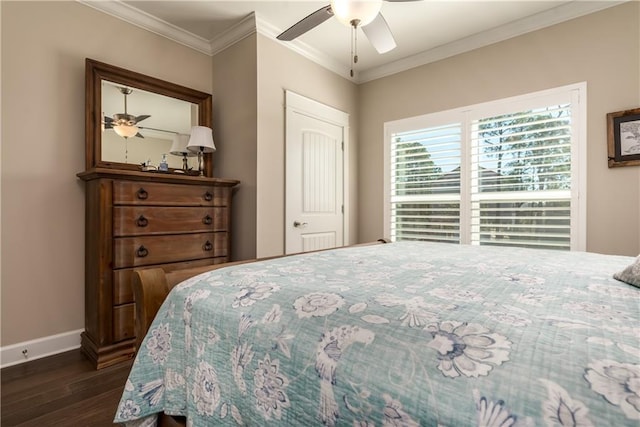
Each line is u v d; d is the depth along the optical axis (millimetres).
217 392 754
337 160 3592
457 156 3176
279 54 2959
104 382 1791
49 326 2186
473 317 616
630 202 2357
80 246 2328
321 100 3402
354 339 598
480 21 2787
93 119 2316
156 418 936
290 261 1257
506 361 474
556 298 746
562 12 2598
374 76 3754
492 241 2965
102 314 2006
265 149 2840
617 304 703
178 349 880
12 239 2057
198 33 2957
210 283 940
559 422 385
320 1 2514
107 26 2479
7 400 1617
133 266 2139
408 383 495
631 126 2332
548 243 2688
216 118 3133
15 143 2068
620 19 2389
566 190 2609
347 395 541
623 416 371
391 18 2738
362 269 1096
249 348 709
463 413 434
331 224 3498
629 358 456
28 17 2119
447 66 3238
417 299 727
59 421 1454
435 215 3324
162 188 2293
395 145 3611
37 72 2152
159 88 2707
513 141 2865
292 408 615
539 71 2729
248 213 2830
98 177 2041
